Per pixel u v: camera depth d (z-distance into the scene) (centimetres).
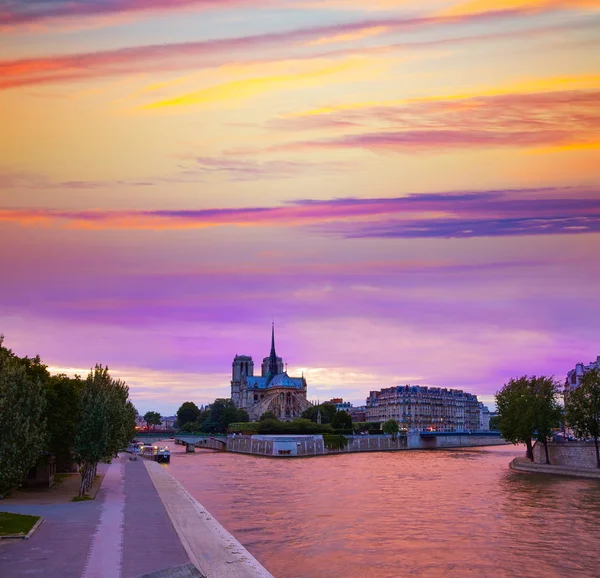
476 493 16675
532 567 9362
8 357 10781
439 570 9225
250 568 8162
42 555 7519
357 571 9162
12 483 9044
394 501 15438
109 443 13250
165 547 8038
